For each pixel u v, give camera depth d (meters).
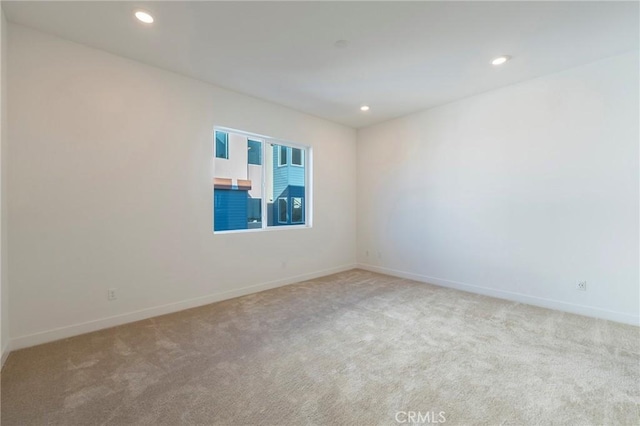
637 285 2.77
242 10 2.15
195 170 3.33
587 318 2.96
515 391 1.80
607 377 1.94
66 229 2.54
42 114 2.41
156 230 3.04
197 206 3.35
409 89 3.62
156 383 1.89
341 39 2.54
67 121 2.53
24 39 2.33
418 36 2.49
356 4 2.08
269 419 1.57
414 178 4.55
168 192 3.12
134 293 2.91
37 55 2.39
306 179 4.73
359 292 3.91
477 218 3.85
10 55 2.28
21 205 2.33
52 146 2.46
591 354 2.24
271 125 4.07
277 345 2.41
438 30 2.40
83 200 2.61
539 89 3.29
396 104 4.14
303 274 4.55
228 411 1.63
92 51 2.65
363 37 2.50
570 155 3.11
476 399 1.73
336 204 5.08
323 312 3.16
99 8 2.12
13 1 2.03
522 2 2.05
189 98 3.27
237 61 2.92
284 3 2.07
